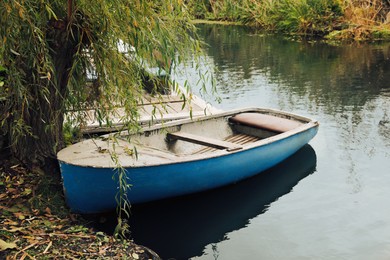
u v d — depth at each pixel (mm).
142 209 5211
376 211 5383
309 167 6504
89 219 4879
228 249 4699
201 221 5172
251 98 9789
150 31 3943
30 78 4602
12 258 3686
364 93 10047
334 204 5559
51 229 4223
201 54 4324
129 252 4047
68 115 5520
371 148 7164
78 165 4492
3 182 4746
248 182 5977
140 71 4340
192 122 6344
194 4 4543
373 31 16234
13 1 3486
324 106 9219
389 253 4590
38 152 4996
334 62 12930
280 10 17859
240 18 19812
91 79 4863
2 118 4797
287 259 4531
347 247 4707
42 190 4773
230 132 6898
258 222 5191
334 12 17172
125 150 4887
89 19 4277
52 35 4539
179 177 5031
